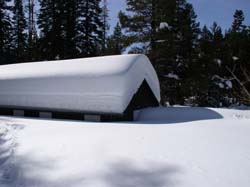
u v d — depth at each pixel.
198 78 23.66
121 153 6.48
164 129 8.95
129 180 5.25
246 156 6.06
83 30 33.09
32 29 41.25
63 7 31.98
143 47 23.84
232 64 23.70
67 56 31.75
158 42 23.02
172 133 8.19
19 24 41.09
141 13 23.88
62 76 14.66
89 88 13.73
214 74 23.88
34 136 8.62
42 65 16.95
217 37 28.30
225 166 5.59
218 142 7.08
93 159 6.27
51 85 14.91
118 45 27.67
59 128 9.85
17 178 5.76
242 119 11.37
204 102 25.22
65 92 14.42
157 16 23.48
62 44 31.95
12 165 6.42
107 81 13.34
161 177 5.28
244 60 23.88
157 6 23.36
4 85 16.58
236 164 5.66
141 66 14.46
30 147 7.50
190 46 24.78
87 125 10.52
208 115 12.51
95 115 13.65
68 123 11.45
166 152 6.44
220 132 8.20
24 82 15.89
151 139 7.49
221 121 10.82
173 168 5.61
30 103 15.56
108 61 14.45
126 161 6.04
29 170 6.06
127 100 13.17
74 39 32.19
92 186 5.14
